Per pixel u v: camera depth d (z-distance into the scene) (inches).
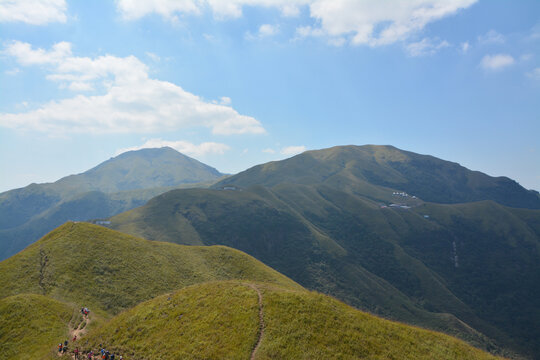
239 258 4185.5
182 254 3823.8
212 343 1280.8
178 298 1702.8
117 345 1397.6
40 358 1459.2
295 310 1455.5
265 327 1339.8
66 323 1867.6
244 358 1181.7
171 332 1403.8
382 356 1258.6
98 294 2485.2
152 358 1263.5
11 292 2284.7
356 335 1354.6
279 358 1186.0
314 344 1267.2
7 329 1694.1
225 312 1465.3
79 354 1391.5
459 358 1344.7
